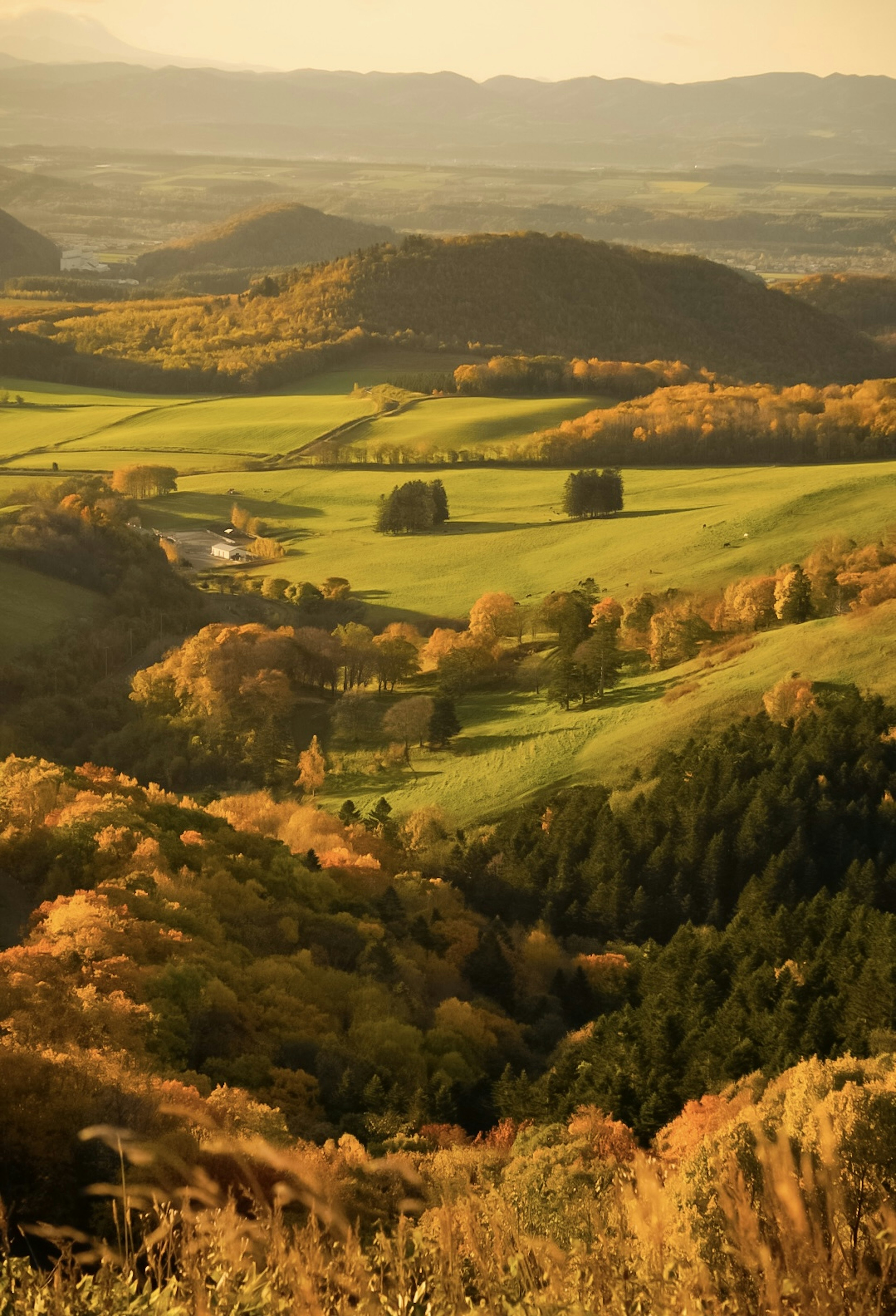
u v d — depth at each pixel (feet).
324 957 239.09
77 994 162.30
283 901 263.90
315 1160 88.74
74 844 253.24
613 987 267.59
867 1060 102.63
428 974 257.75
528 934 306.76
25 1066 91.30
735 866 337.11
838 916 252.62
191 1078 145.69
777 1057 181.16
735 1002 209.46
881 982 188.75
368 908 282.56
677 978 229.04
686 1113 163.22
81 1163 80.23
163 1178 73.00
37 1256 70.54
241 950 223.51
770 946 247.29
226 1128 102.68
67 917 197.98
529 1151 139.13
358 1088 173.37
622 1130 159.63
